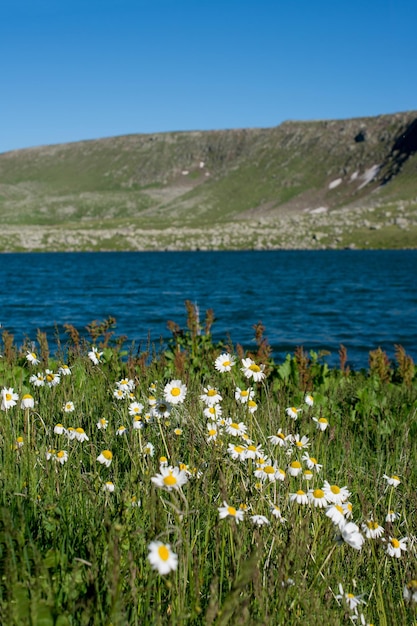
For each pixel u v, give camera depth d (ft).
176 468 9.08
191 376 28.91
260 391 27.55
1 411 16.05
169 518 10.91
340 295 187.32
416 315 137.90
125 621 7.83
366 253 510.17
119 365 28.19
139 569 9.43
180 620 8.54
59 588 8.91
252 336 104.47
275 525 10.87
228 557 10.43
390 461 20.15
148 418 14.35
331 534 10.71
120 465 14.38
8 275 289.53
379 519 13.48
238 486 11.88
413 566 11.24
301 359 31.40
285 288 214.48
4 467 12.55
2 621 7.66
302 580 9.41
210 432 13.24
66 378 20.47
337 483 15.98
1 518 9.04
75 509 11.66
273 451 14.70
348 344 97.25
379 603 10.55
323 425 16.47
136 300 170.40
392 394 31.68
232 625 8.19
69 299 171.73
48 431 14.55
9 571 7.95
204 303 162.91
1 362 25.71
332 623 9.39
